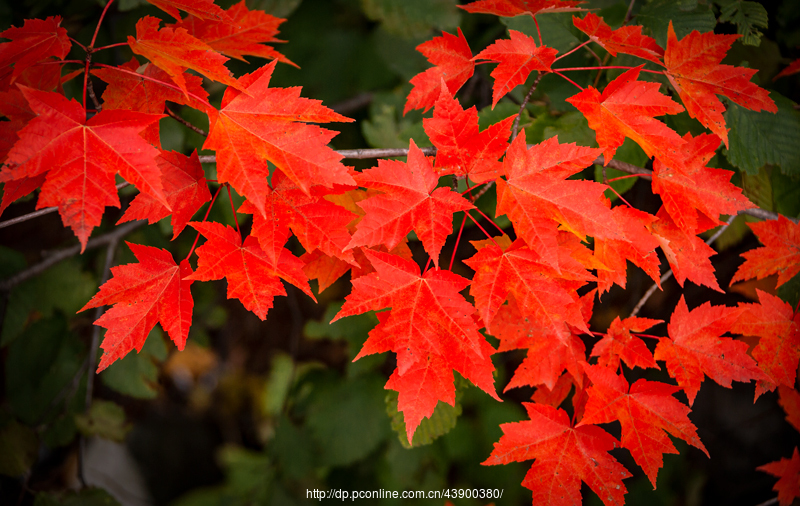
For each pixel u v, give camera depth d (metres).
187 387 2.01
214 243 0.81
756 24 0.92
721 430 1.51
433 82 0.87
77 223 0.77
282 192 0.81
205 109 0.82
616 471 0.84
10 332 1.10
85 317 1.31
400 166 0.81
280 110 0.80
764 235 0.88
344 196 0.86
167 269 0.81
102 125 0.78
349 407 1.19
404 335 0.81
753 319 0.88
